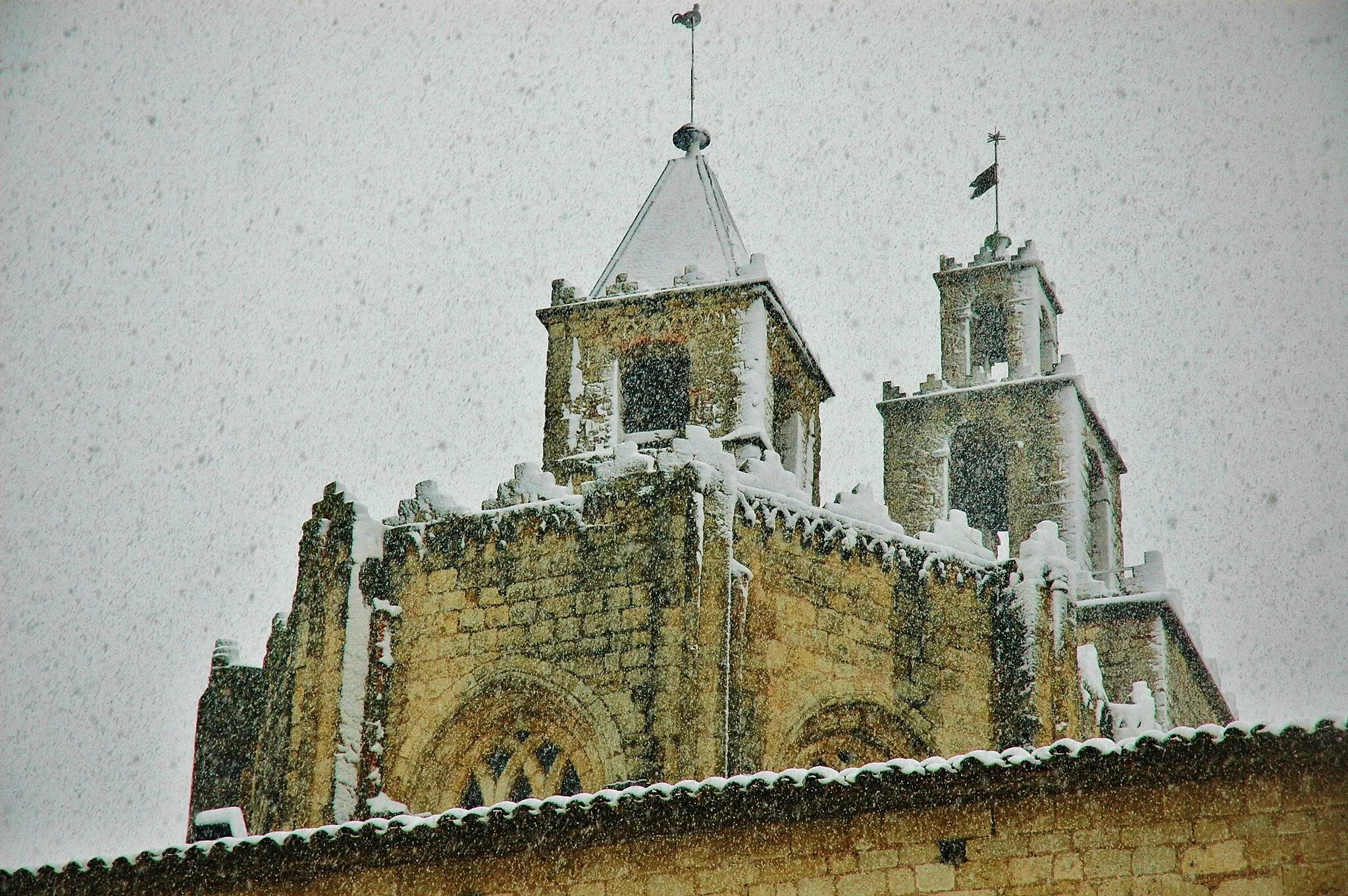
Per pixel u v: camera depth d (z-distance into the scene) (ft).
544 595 148.77
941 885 91.56
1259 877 86.94
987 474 242.17
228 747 172.65
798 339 187.11
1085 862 89.76
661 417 183.83
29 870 106.11
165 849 104.22
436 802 146.51
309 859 101.96
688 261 187.62
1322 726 87.61
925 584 156.25
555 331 183.83
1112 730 178.19
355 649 150.00
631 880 96.48
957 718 153.99
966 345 245.45
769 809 95.61
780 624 147.74
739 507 148.66
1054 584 158.92
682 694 141.08
